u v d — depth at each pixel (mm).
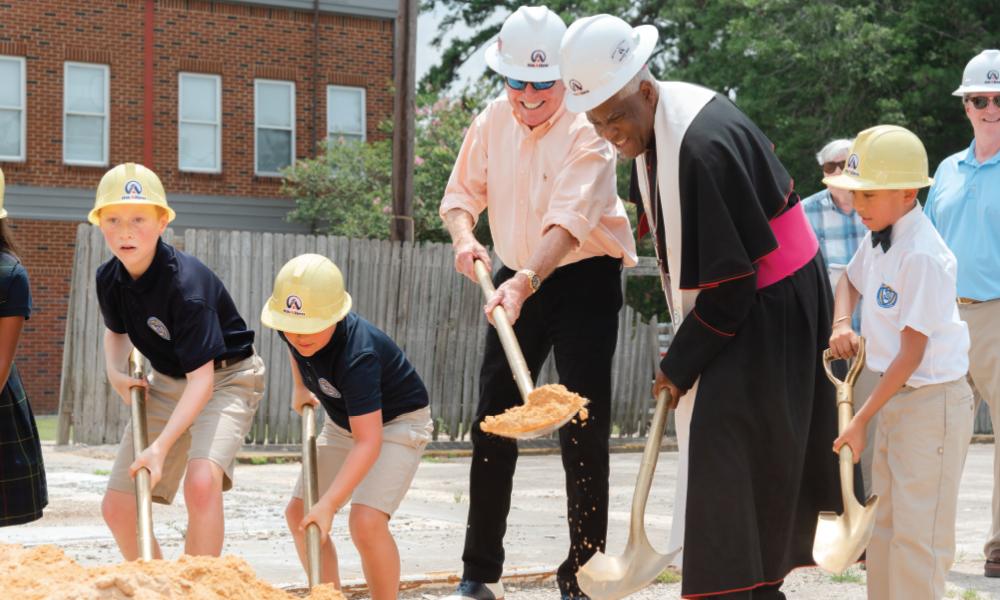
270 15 21953
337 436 4590
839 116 22062
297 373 4547
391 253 12867
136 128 20953
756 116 22109
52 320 20328
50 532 6695
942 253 4105
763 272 3717
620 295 4887
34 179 20234
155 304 4281
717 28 23594
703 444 3578
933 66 22578
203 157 21516
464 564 4910
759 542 3607
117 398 11977
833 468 3877
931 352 4145
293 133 22188
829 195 6555
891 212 4137
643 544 3674
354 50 22703
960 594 5402
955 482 4195
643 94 3768
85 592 2498
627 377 14773
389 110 23031
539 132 4703
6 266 4668
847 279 4422
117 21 20797
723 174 3578
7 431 4816
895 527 4227
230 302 4531
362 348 4246
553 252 4449
